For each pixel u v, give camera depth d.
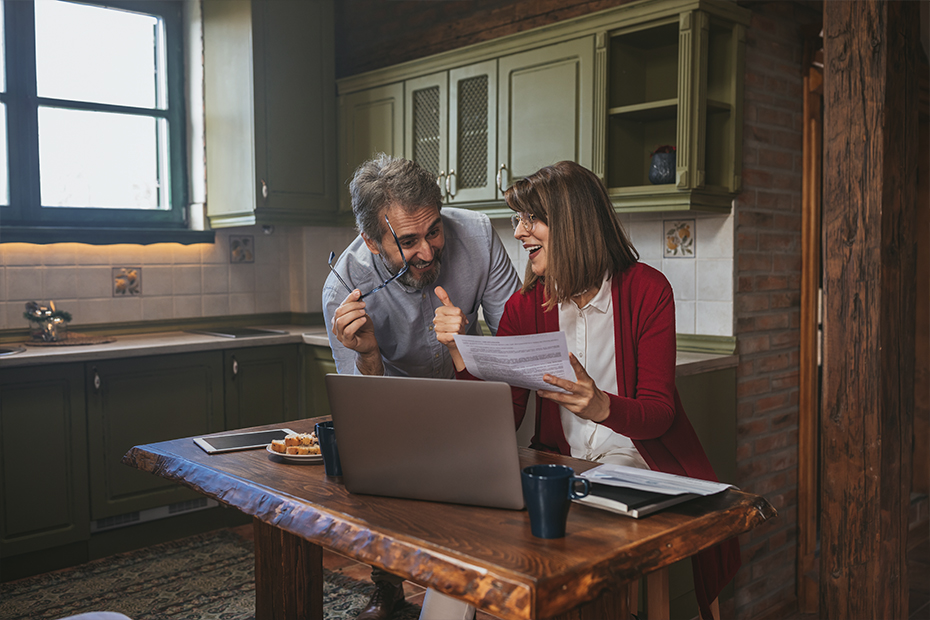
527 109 3.19
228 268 4.22
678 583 2.65
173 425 3.42
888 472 2.28
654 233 3.10
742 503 1.21
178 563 3.18
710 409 2.76
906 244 2.30
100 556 3.26
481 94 3.41
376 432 1.23
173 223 4.14
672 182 2.80
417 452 1.22
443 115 3.55
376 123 3.93
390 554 1.05
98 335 3.73
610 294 1.73
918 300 3.99
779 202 3.07
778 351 3.11
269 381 3.78
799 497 3.25
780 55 3.04
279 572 1.66
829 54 2.28
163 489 3.41
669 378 1.61
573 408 1.39
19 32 3.54
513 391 1.82
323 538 1.15
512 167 3.26
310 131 4.06
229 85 3.93
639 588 2.43
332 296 2.04
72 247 3.64
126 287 3.82
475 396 1.16
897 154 2.24
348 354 2.04
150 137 4.04
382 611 2.61
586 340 1.78
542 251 1.74
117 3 3.86
